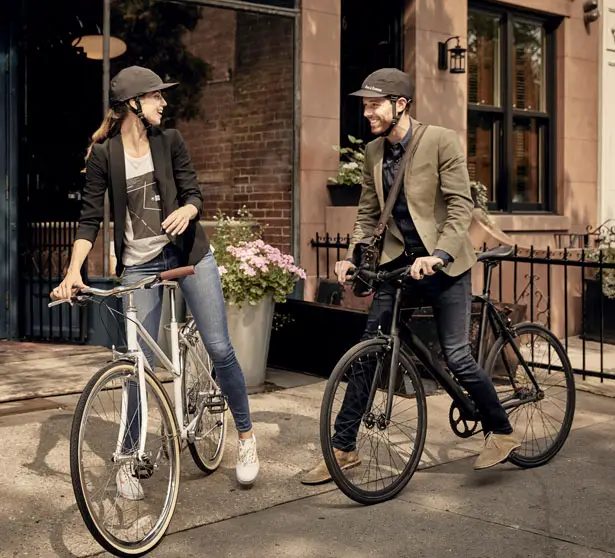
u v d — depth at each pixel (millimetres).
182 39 7898
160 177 4086
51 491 4262
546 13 10734
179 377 4113
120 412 3672
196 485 4426
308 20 8602
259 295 6406
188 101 7949
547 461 4895
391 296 4438
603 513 4113
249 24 8266
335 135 8828
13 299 7867
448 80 9602
